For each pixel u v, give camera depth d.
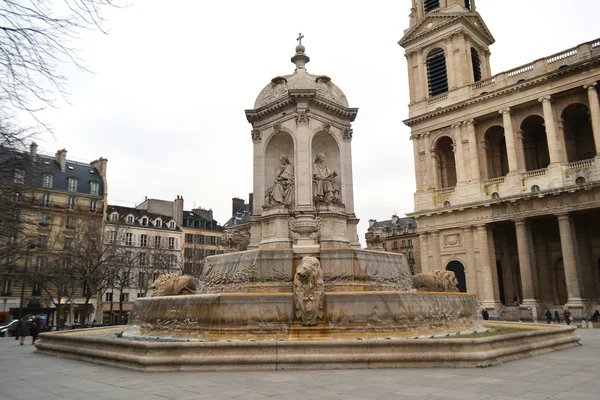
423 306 14.61
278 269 16.00
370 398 7.36
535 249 53.28
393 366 10.56
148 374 9.98
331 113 21.66
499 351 11.52
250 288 15.93
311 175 20.02
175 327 14.17
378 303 13.63
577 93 47.97
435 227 55.66
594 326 37.31
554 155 47.72
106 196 72.94
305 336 12.96
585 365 11.14
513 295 53.88
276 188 20.50
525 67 51.28
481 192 52.47
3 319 57.12
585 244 49.41
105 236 56.62
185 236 87.06
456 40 58.06
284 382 8.82
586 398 7.33
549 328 17.78
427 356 10.68
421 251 56.94
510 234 55.16
